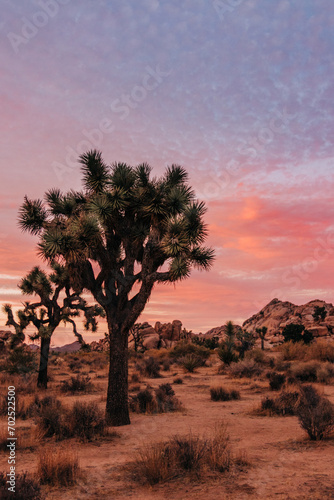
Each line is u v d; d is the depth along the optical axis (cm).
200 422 1070
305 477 552
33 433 898
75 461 608
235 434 897
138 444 811
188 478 562
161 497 494
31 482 475
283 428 949
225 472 587
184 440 680
